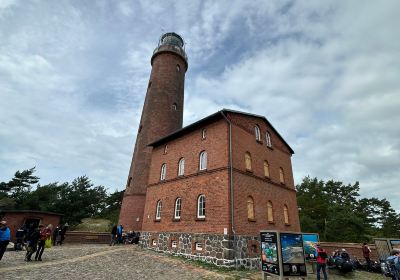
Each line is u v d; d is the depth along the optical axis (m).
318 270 12.19
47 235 14.09
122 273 11.50
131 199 25.31
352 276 14.88
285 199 21.56
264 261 11.46
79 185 39.69
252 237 15.87
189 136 20.22
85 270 11.68
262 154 20.16
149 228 21.02
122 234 24.23
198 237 16.02
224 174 15.99
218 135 17.62
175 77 31.81
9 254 15.28
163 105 29.27
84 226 40.31
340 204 39.19
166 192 20.55
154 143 24.00
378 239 17.22
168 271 12.33
